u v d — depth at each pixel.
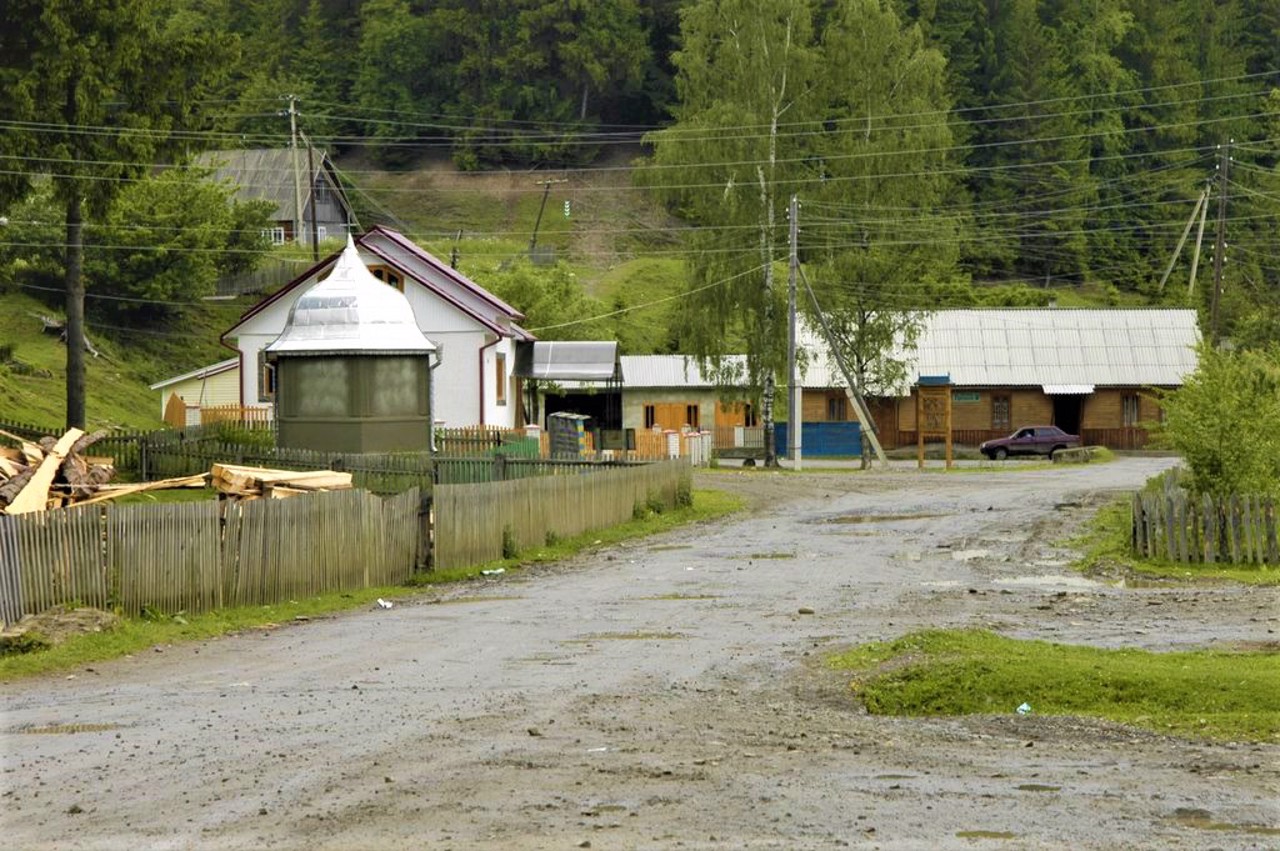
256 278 95.38
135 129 50.00
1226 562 28.98
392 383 46.84
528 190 143.50
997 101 132.25
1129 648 18.88
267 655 20.34
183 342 86.62
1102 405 91.62
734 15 77.50
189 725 14.99
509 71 148.62
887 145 77.50
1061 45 136.38
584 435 59.22
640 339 106.19
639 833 10.36
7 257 80.38
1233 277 108.56
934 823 10.76
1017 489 50.47
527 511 33.69
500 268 100.88
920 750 13.47
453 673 18.11
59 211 80.56
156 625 22.69
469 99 149.75
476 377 60.91
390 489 38.19
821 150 79.88
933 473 63.41
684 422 88.69
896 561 30.91
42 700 17.09
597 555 33.94
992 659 17.09
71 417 50.75
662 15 156.50
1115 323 94.62
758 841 10.20
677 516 42.56
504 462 40.50
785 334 74.50
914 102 78.50
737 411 88.50
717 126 75.12
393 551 28.89
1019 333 93.81
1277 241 123.62
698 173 75.50
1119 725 14.63
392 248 62.66
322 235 119.44
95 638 20.94
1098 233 128.88
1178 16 146.12
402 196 142.50
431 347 47.81
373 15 155.88
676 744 13.60
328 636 22.17
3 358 70.44
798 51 77.12
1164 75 139.25
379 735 14.09
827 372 88.50
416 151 148.62
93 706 16.50
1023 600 24.52
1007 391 91.25
